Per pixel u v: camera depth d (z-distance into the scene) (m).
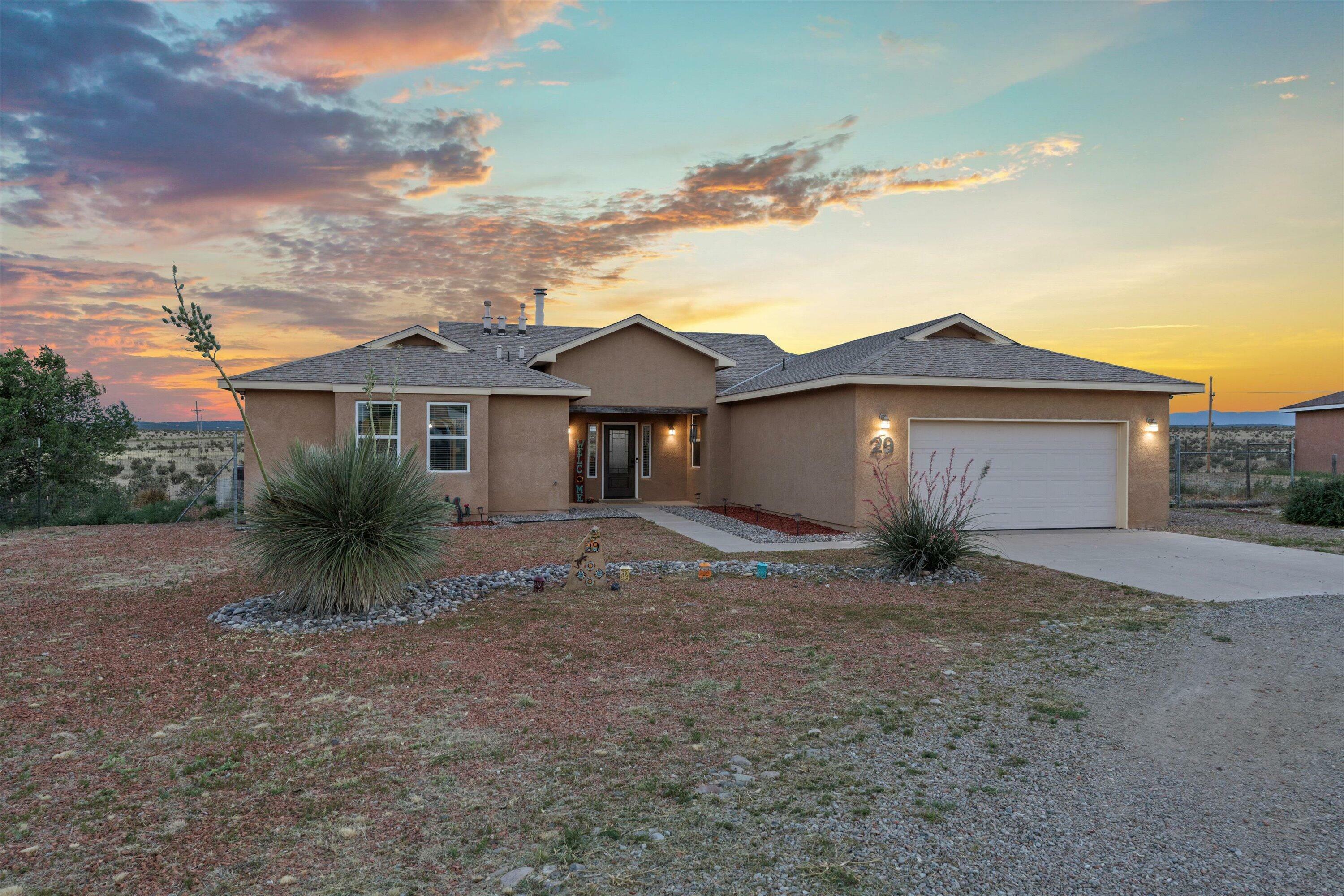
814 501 15.10
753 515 17.19
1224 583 9.27
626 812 3.55
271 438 14.97
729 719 4.80
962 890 2.88
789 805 3.62
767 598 8.45
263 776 3.95
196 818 3.50
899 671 5.79
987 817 3.49
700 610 7.86
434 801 3.68
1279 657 6.12
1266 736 4.48
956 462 14.16
